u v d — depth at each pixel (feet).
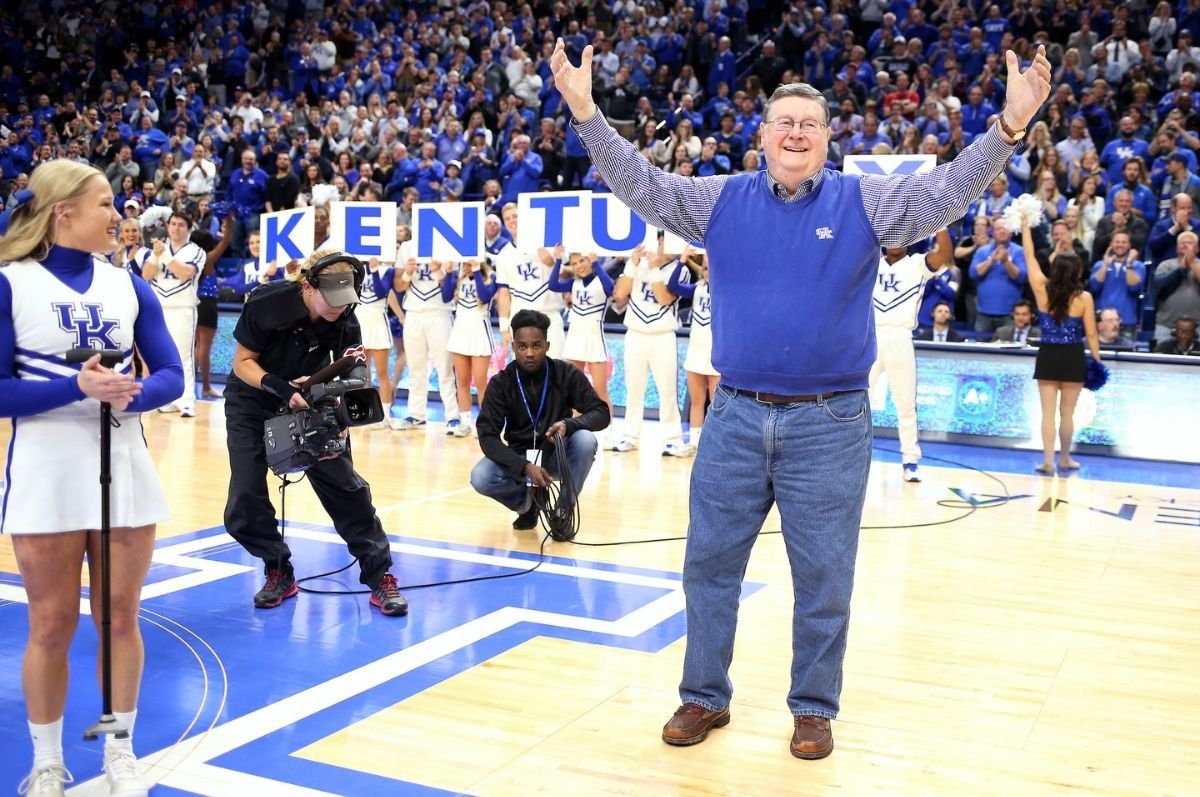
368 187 41.65
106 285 9.62
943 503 23.39
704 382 29.22
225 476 24.64
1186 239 31.14
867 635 14.67
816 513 10.58
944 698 12.50
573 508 19.38
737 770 10.52
